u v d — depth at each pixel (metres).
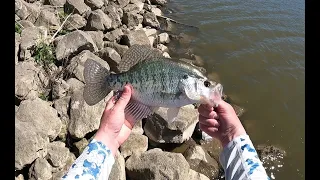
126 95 0.53
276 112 1.53
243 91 1.69
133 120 0.54
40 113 1.04
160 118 1.17
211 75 1.81
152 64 0.55
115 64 1.50
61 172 0.97
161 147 1.20
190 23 2.40
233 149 0.49
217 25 2.38
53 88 1.20
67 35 1.46
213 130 0.53
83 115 1.09
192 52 2.02
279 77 1.81
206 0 2.89
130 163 1.03
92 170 0.43
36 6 1.73
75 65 1.34
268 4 2.82
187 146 1.22
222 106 0.53
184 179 0.99
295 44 2.17
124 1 2.29
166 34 2.10
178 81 0.54
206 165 1.14
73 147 1.08
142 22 2.23
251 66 1.92
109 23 1.83
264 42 2.18
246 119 1.48
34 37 1.35
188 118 1.21
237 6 2.75
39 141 0.96
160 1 2.71
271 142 1.34
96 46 1.59
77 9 1.84
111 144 0.48
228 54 2.02
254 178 0.43
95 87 0.60
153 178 0.98
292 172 1.21
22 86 1.12
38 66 1.31
